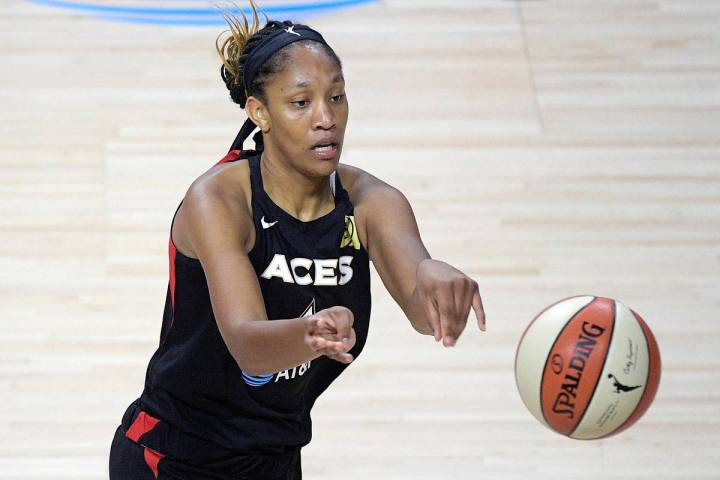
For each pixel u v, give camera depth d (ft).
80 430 47.52
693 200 60.95
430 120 65.72
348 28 72.95
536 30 73.61
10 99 66.13
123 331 52.39
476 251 56.90
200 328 27.91
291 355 22.57
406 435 47.62
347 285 27.78
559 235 58.18
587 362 26.73
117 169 61.46
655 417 49.14
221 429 29.27
